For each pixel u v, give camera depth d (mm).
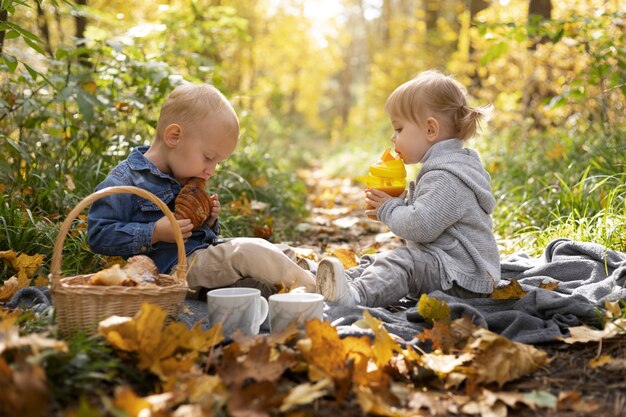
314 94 22250
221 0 10719
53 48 6051
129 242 2527
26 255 2832
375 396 1695
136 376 1782
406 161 2879
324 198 6812
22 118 4148
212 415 1516
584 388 1863
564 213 3916
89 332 1996
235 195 4969
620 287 2572
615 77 4949
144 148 2855
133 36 4844
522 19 5730
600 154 4543
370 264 2834
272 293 2689
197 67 5562
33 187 3613
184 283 2199
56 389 1628
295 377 1848
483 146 6691
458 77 10125
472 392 1818
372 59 18656
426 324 2344
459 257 2684
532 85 7812
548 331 2203
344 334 2080
